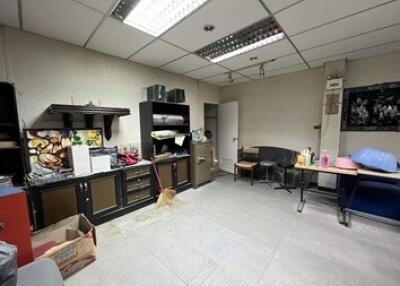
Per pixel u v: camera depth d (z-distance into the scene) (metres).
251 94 4.81
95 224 2.50
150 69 3.57
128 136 3.29
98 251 2.00
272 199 3.35
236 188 3.96
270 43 2.65
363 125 3.30
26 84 2.26
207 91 4.98
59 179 2.19
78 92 2.67
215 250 2.01
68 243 1.67
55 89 2.47
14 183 2.06
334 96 3.40
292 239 2.18
